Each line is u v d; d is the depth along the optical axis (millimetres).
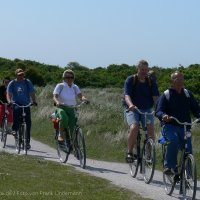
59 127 14742
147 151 12383
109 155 18766
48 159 15648
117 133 21297
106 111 27719
